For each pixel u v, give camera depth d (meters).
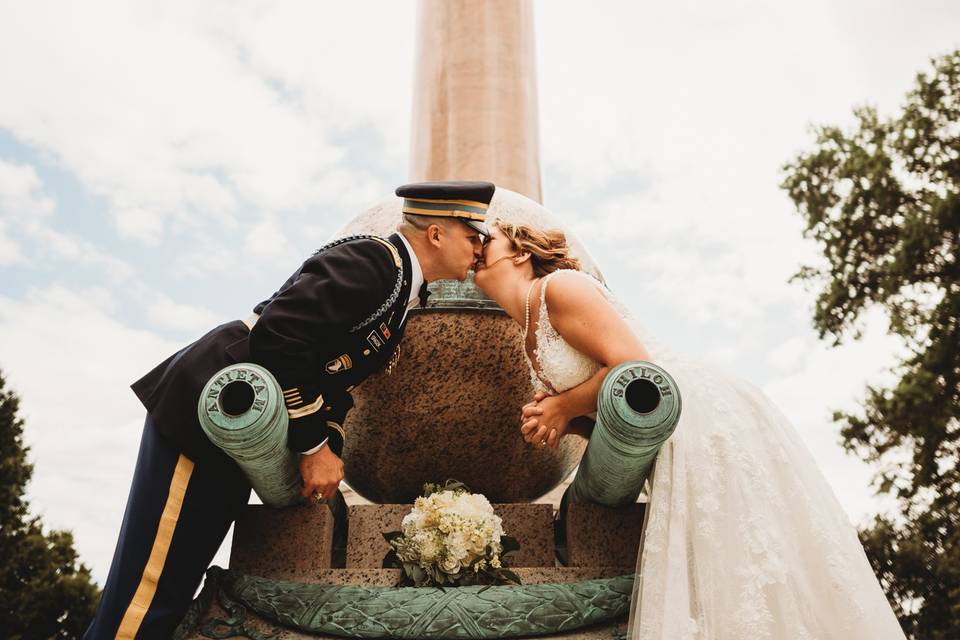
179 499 2.73
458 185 3.11
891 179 13.09
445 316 3.52
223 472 2.81
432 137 7.42
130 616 2.56
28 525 17.20
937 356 11.89
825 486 2.94
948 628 11.62
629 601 2.78
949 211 12.07
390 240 3.03
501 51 7.56
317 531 3.04
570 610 2.73
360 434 3.73
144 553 2.65
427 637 2.68
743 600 2.54
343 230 3.90
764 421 2.99
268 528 3.04
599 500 3.08
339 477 2.79
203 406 2.51
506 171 7.22
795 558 2.69
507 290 3.19
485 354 3.55
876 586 2.71
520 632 2.69
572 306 2.93
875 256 13.23
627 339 2.88
